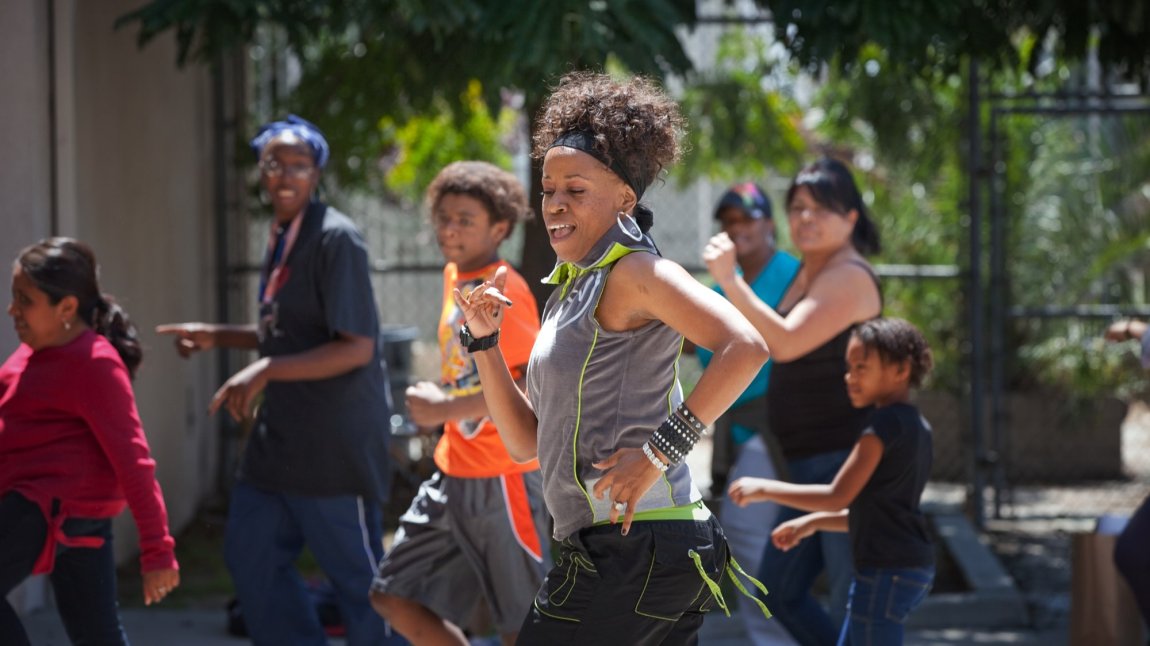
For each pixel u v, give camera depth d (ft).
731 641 42.29
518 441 23.04
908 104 65.21
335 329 32.71
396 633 33.32
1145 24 48.60
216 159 60.59
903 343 28.89
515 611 29.55
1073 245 69.87
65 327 27.78
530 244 54.44
